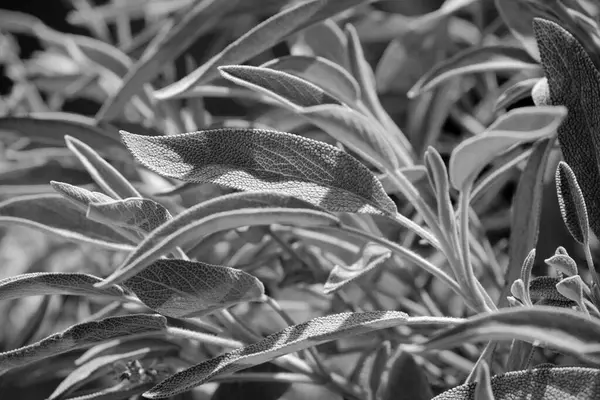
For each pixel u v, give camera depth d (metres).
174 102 0.50
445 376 0.46
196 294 0.35
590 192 0.35
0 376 0.42
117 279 0.31
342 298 0.44
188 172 0.34
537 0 0.41
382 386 0.38
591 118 0.35
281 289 0.48
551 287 0.35
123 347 0.40
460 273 0.33
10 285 0.34
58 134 0.47
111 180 0.37
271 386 0.40
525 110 0.30
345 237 0.42
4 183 0.48
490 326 0.29
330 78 0.40
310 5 0.39
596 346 0.28
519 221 0.38
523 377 0.31
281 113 0.49
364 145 0.34
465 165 0.31
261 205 0.34
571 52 0.35
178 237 0.31
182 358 0.41
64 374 0.44
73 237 0.37
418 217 0.47
